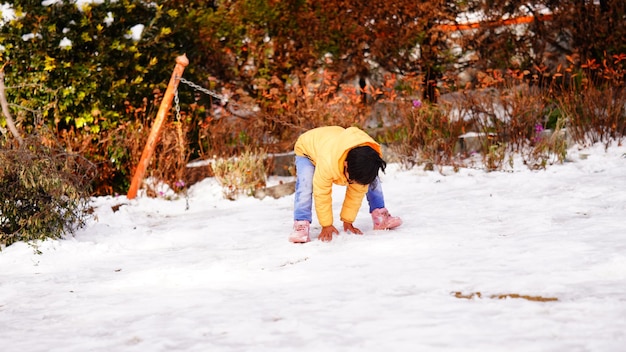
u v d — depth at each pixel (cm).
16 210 665
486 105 1078
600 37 1132
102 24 992
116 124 990
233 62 1142
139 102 1030
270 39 1148
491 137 1027
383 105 1160
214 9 1178
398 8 1137
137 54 982
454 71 1184
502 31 1164
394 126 1074
